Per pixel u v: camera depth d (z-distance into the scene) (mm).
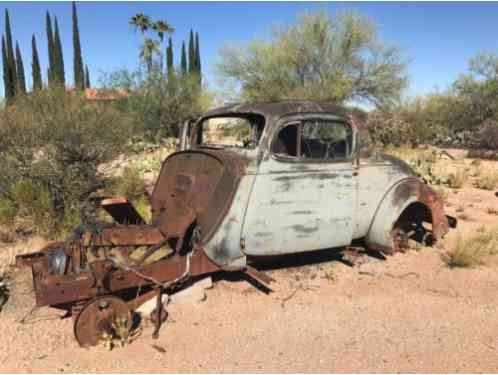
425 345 3355
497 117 22203
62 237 5566
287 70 21312
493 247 5492
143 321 3656
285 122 4219
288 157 4215
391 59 21609
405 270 4898
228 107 4738
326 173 4402
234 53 21312
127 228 4191
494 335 3520
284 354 3219
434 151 17922
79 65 49281
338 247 4941
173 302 3949
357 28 20844
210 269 3994
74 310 3514
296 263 5039
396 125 20531
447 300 4160
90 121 6441
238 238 4035
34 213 5934
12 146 6078
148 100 20375
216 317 3768
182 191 4430
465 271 4898
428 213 5512
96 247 4195
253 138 4406
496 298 4219
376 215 4883
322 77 21172
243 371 3002
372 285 4492
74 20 48562
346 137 4672
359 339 3439
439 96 26641
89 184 6566
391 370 3029
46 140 6160
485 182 10430
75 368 3020
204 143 5203
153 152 15086
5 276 4504
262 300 4105
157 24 39719
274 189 4137
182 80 21938
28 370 2986
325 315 3834
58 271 3613
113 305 3342
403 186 5020
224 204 3945
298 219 4285
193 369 3021
